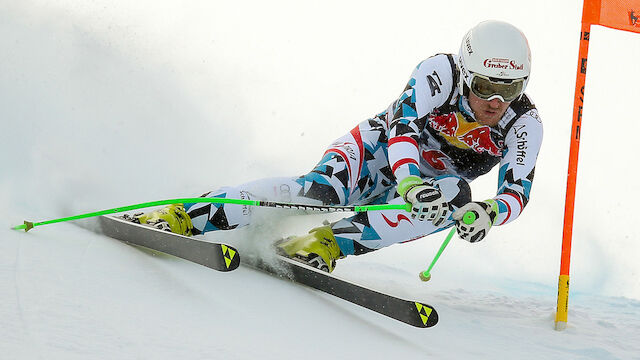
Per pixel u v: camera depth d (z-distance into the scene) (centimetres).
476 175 1372
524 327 1168
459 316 1192
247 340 820
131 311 830
